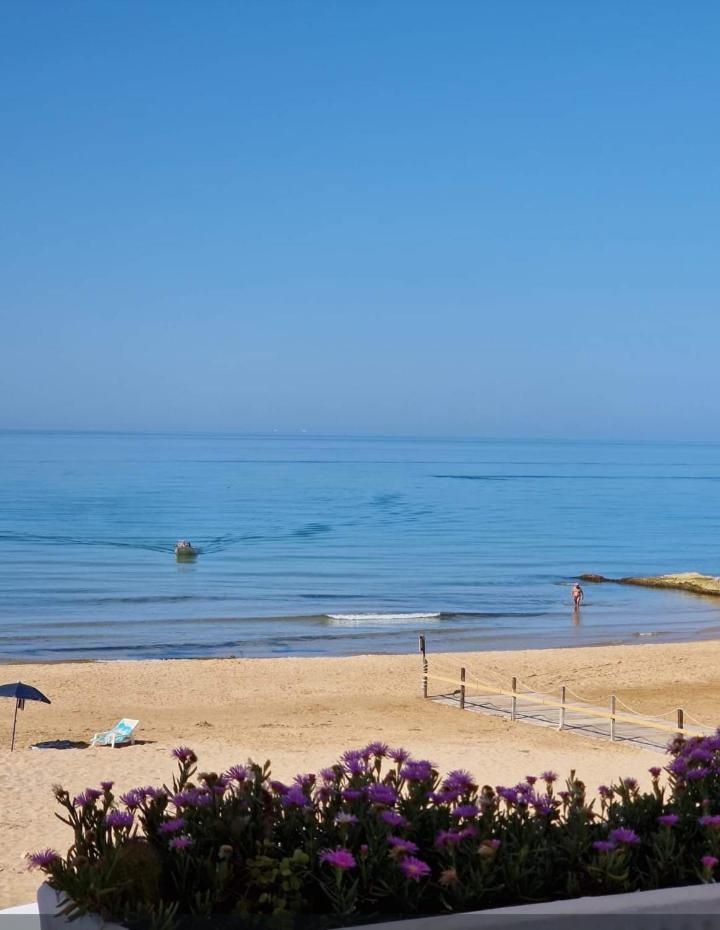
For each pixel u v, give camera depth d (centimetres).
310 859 411
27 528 8900
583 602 5353
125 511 10950
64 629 4331
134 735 2042
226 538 8394
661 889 404
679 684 2841
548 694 2666
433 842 435
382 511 11675
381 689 2736
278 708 2436
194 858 409
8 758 1638
